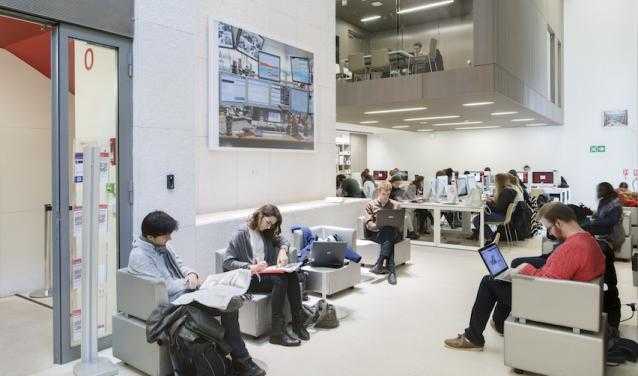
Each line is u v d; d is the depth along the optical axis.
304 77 6.19
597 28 13.34
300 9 6.22
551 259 2.95
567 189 13.23
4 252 4.50
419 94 8.73
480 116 11.43
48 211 4.73
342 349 3.36
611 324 3.45
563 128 13.96
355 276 4.84
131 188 3.40
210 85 4.86
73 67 3.15
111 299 3.41
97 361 3.00
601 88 13.37
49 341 3.42
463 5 8.95
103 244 3.37
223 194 5.14
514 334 2.93
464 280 5.41
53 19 2.94
